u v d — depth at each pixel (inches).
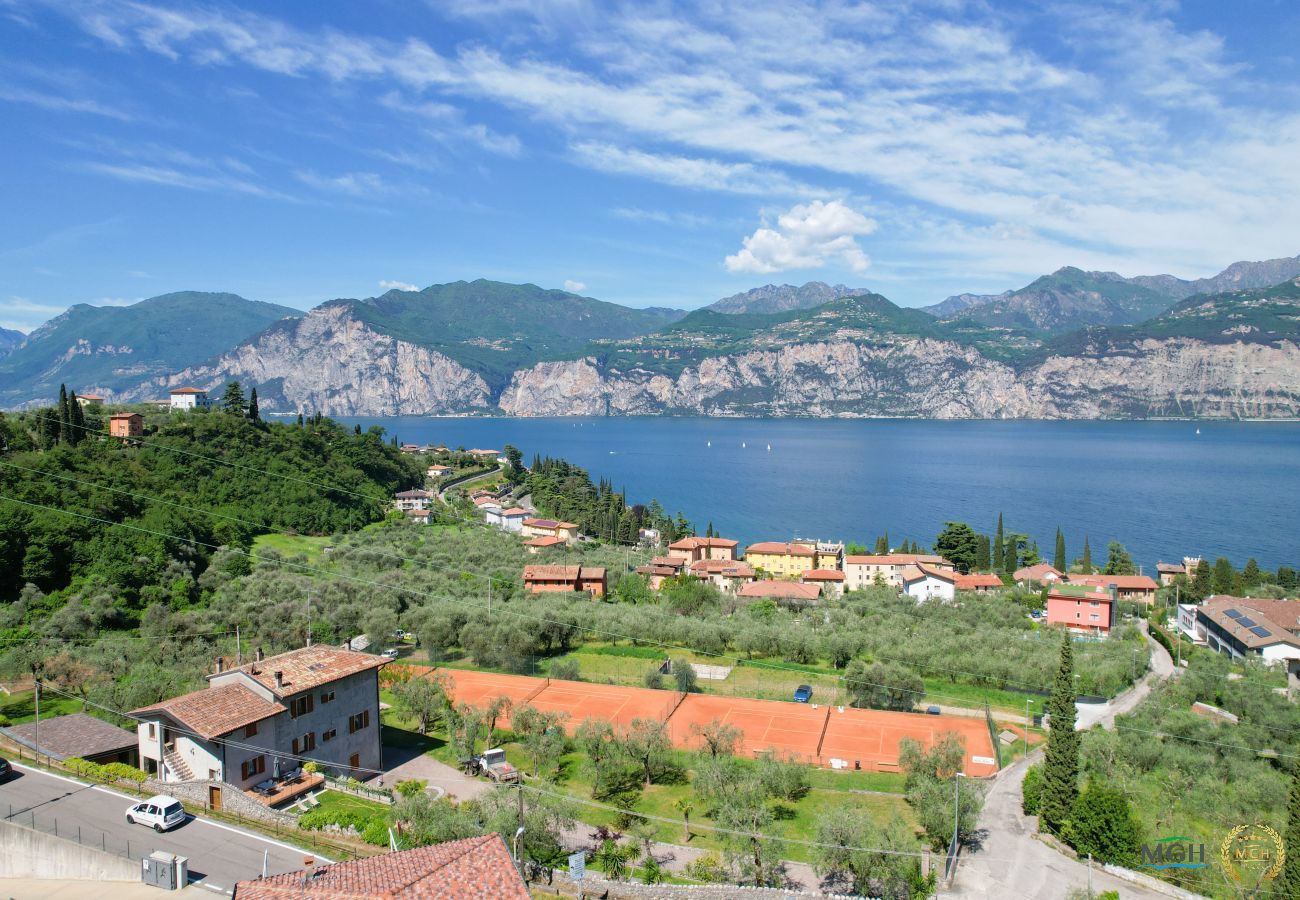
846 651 4205.2
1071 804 2258.9
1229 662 3996.1
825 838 1969.7
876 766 2817.4
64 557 3961.6
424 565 5580.7
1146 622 5551.2
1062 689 2292.1
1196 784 2514.8
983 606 5388.8
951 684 3863.2
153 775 2192.4
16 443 5123.0
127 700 2625.5
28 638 3147.1
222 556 4594.0
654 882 1897.1
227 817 1941.4
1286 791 2368.4
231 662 2972.4
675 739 3031.5
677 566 6628.9
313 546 5541.3
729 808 2128.4
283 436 6879.9
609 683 3823.8
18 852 1749.5
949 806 2182.6
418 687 3016.7
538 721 2874.0
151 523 4512.8
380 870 1253.7
